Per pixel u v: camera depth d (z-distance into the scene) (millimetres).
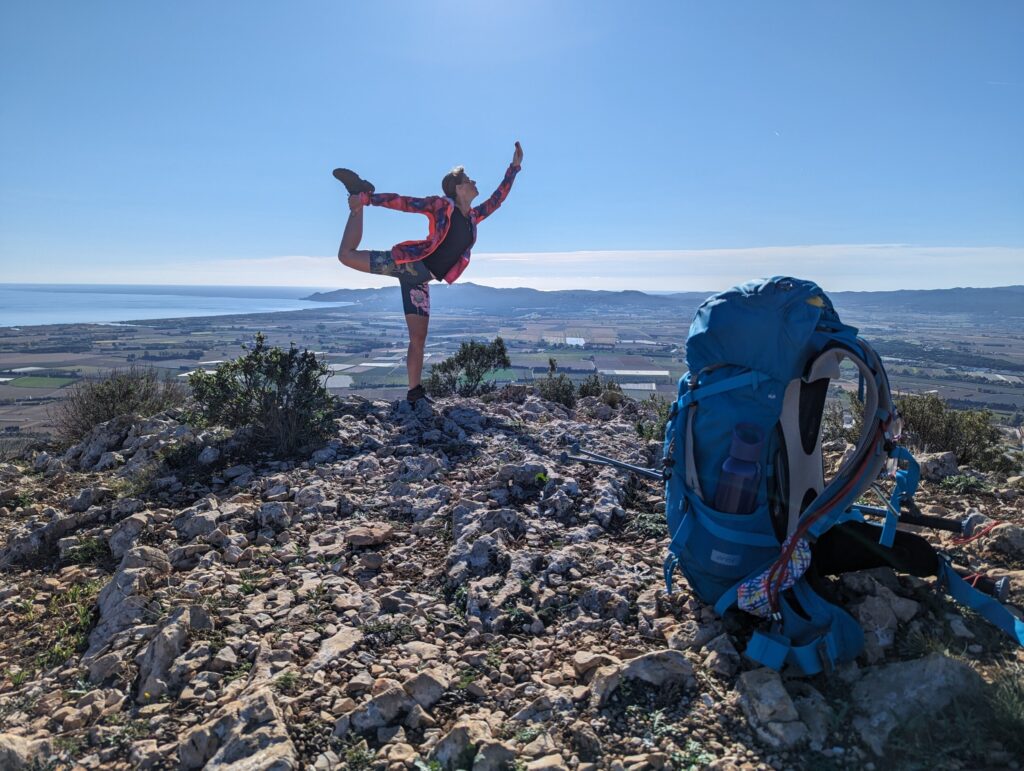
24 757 2334
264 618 3217
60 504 5188
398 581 3648
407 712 2543
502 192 6629
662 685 2590
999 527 3494
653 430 6379
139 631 3092
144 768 2312
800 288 2779
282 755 2232
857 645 2625
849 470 2686
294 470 5320
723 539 2809
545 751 2311
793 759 2230
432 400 7629
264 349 6070
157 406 8305
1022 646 2670
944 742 2225
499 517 4090
